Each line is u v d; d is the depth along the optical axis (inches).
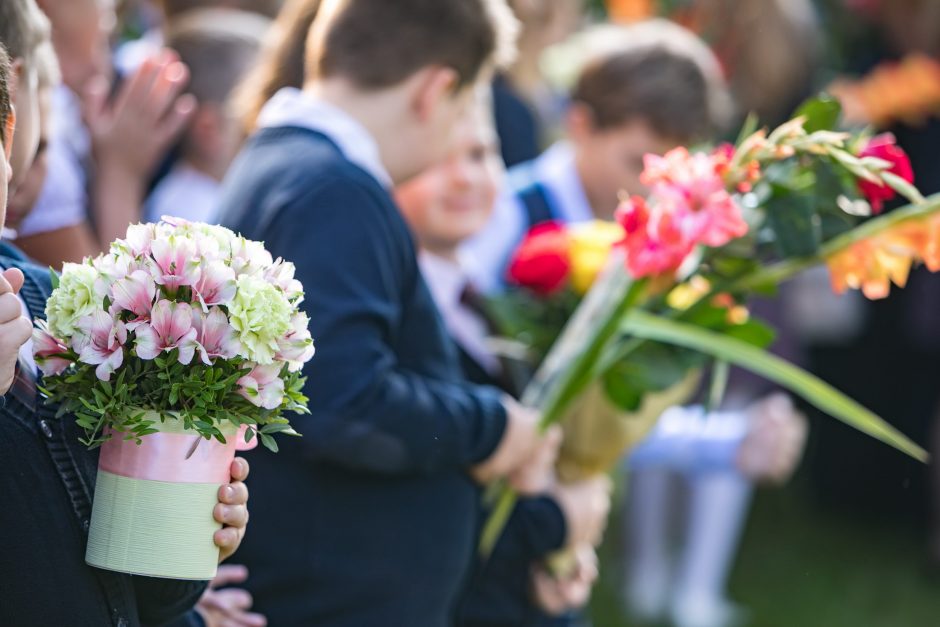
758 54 284.8
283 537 130.9
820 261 141.6
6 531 89.6
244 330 90.3
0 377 84.5
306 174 132.3
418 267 138.6
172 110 203.3
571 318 169.0
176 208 203.9
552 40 266.2
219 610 128.0
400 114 140.2
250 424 93.1
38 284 100.7
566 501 163.5
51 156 155.0
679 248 132.5
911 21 333.4
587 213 205.3
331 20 141.8
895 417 352.2
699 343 149.7
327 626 131.6
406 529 134.4
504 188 199.9
